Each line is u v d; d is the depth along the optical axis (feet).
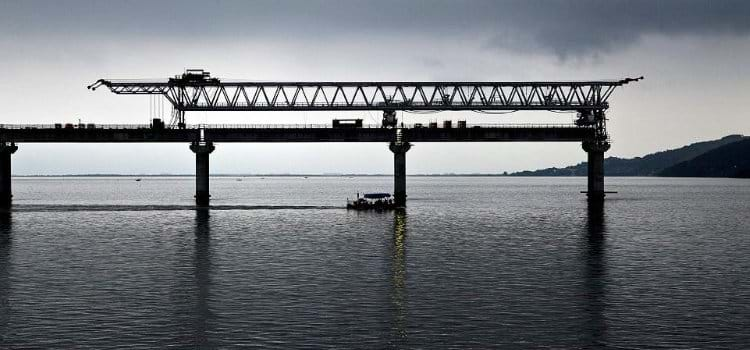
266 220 354.33
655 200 611.06
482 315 141.08
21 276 184.14
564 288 167.22
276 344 121.90
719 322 135.64
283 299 155.22
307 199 629.51
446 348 119.85
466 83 414.62
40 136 419.74
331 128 422.00
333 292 162.71
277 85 409.08
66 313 142.31
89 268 196.95
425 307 147.74
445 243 253.24
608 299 155.22
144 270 193.26
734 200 613.93
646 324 134.31
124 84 407.44
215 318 138.62
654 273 187.83
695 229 312.50
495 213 416.87
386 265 201.98
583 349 119.55
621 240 264.31
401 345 121.49
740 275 184.85
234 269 194.90
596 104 426.10
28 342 122.93
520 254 224.33
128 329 130.82
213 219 360.89
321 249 236.63
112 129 419.54
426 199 642.22
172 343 122.31
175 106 412.16
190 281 176.45
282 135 421.59
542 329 131.03
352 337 126.00
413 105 414.62
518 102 419.74
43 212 411.95
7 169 427.33
